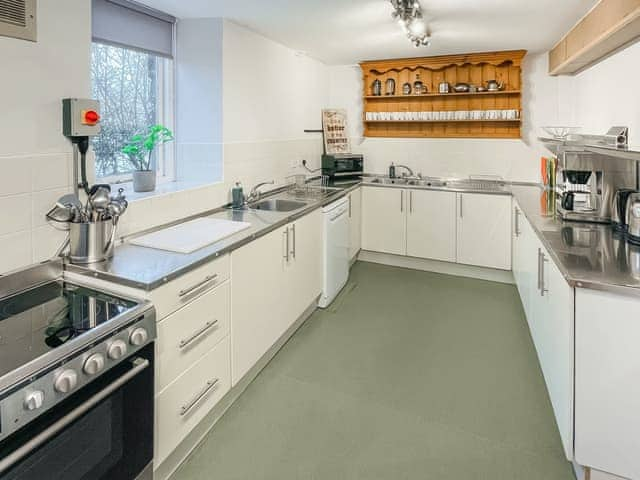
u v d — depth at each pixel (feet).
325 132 15.49
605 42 8.43
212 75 9.66
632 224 7.19
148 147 8.76
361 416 7.12
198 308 6.16
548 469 5.97
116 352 4.37
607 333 5.22
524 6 8.82
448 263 14.67
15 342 4.03
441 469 5.97
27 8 5.36
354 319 10.94
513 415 7.14
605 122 10.03
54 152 5.84
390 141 16.08
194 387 6.16
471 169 15.02
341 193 12.59
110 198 6.22
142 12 8.67
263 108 11.56
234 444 6.45
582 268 5.78
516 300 12.27
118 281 5.34
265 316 8.27
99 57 8.16
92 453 4.32
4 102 5.18
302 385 8.02
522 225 11.09
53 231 5.87
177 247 6.52
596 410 5.36
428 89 14.93
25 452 3.50
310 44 12.26
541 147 14.08
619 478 5.41
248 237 7.44
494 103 14.29
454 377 8.30
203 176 10.07
